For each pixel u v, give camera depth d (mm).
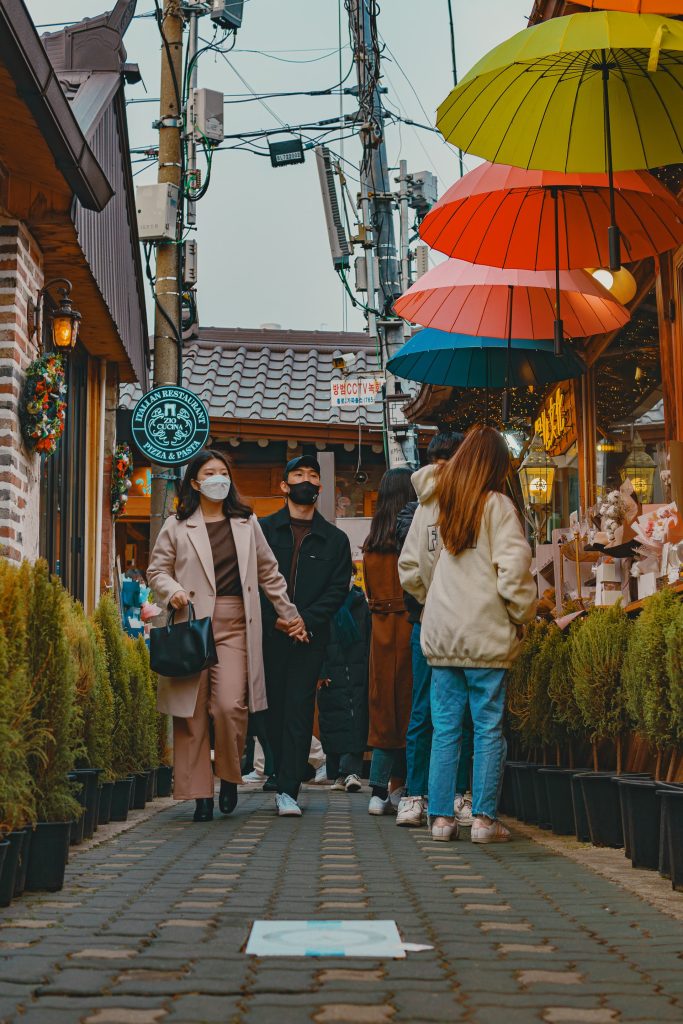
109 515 12469
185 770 6996
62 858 4355
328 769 10844
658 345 8320
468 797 7281
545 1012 2648
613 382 9500
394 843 5938
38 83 6879
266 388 19500
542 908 4008
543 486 11664
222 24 13773
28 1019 2531
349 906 3955
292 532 7684
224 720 6969
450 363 9414
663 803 4582
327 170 16266
